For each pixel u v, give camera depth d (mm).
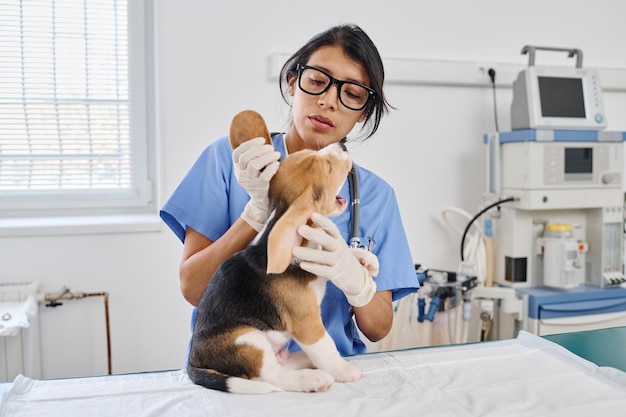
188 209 1104
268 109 2059
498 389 881
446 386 890
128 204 2186
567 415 801
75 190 2146
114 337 2002
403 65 2121
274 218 812
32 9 2021
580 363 989
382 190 1209
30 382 903
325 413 786
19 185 2107
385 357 1015
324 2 2074
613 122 2453
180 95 1984
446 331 1728
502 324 2043
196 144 2016
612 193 1979
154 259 2008
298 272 809
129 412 802
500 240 2033
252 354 823
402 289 1206
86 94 2113
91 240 1958
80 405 826
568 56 2111
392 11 2146
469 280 1740
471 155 2283
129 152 2178
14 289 1858
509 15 2277
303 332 832
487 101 2281
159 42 1946
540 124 1894
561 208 1926
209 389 854
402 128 2195
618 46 2422
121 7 2100
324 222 781
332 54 994
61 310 1954
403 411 801
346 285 824
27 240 1913
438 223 2271
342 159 828
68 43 2066
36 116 2080
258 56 2031
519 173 1928
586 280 2047
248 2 2006
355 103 1022
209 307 850
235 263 845
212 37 1988
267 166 808
